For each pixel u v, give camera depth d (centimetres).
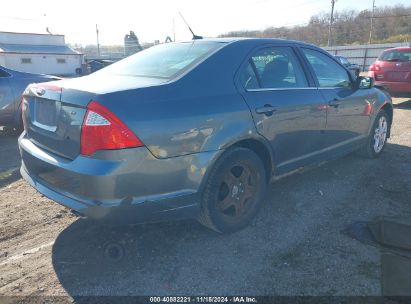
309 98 380
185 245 311
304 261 288
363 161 521
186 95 285
